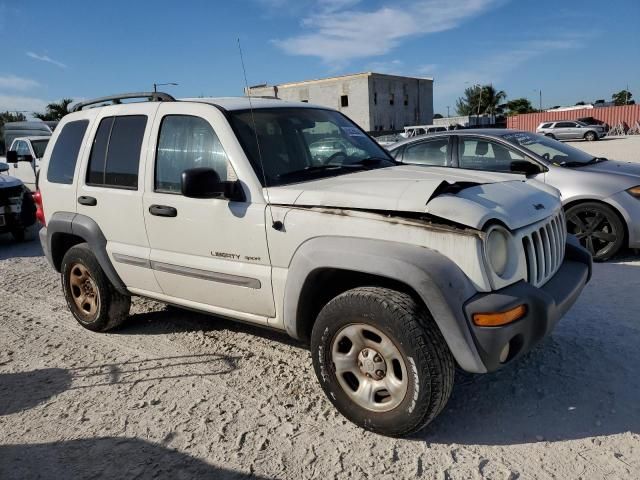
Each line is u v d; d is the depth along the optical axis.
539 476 2.78
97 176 4.60
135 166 4.28
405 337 2.90
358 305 3.06
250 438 3.24
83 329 5.13
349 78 65.56
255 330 4.86
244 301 3.72
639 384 3.57
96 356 4.50
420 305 2.99
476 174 3.94
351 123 4.78
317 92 68.44
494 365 2.84
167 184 4.07
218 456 3.09
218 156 3.78
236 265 3.68
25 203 9.56
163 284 4.23
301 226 3.31
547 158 6.75
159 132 4.15
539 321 2.99
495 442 3.07
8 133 20.62
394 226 3.04
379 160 4.32
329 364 3.29
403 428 3.04
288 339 4.62
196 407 3.61
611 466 2.82
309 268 3.22
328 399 3.43
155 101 4.36
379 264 2.95
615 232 6.18
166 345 4.63
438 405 2.94
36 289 6.61
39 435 3.38
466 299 2.83
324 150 4.14
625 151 24.92
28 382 4.09
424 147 7.45
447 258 2.90
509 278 2.98
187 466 3.01
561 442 3.04
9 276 7.34
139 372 4.16
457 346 2.84
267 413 3.50
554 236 3.56
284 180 3.65
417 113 73.81
